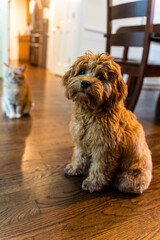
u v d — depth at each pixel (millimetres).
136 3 1839
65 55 4770
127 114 1113
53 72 5500
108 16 2219
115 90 987
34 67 6664
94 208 974
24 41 8719
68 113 2416
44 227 831
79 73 1063
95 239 797
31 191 1044
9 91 2016
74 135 1134
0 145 1488
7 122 1967
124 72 2201
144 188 1105
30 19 7906
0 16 3717
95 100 959
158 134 2043
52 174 1213
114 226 872
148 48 1870
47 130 1860
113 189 1147
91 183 1107
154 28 1941
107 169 1086
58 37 5098
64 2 4621
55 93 3350
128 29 2748
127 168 1137
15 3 8430
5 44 3877
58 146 1569
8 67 2148
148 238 827
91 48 4121
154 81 5207
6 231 794
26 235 786
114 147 1030
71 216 906
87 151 1132
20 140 1606
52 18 5562
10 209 909
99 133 1010
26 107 2199
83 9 3787
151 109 3027
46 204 965
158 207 1024
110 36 2268
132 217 937
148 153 1176
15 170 1207
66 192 1071
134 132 1084
